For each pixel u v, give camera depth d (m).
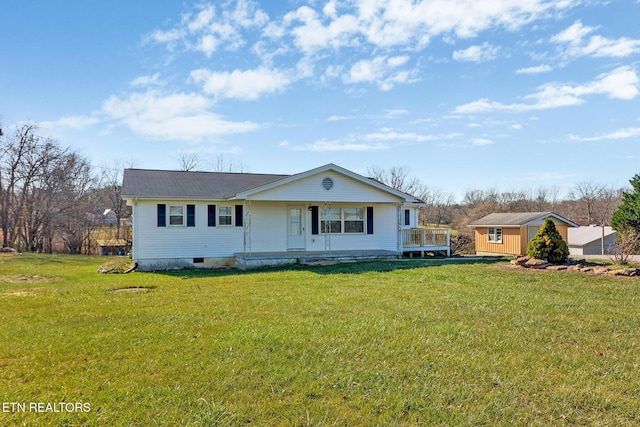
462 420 3.52
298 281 11.39
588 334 5.96
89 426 3.47
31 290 10.71
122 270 15.44
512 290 9.51
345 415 3.61
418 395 3.98
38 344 5.62
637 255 19.14
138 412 3.66
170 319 6.93
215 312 7.45
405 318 6.89
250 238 17.44
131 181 17.23
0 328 6.54
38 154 29.28
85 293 9.99
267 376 4.43
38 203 29.42
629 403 3.80
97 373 4.56
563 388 4.13
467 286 10.11
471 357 5.01
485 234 30.11
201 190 17.12
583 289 9.59
